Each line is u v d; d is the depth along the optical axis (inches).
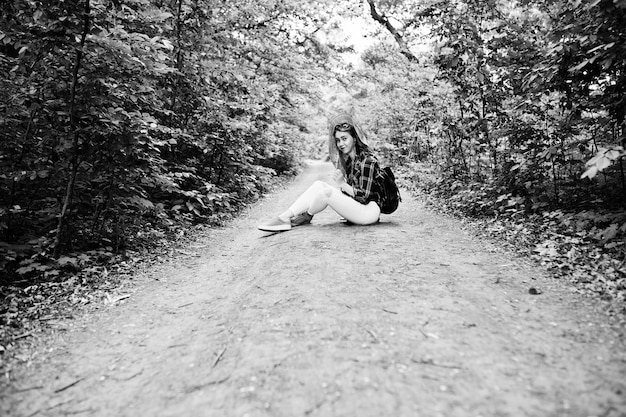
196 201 265.1
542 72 156.6
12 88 153.3
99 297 126.2
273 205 335.3
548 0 162.7
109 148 158.1
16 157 163.8
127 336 96.4
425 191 319.9
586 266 114.2
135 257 170.2
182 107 281.4
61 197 173.5
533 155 187.5
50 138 157.0
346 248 145.5
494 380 62.9
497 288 103.7
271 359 74.3
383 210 196.2
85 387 73.9
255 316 95.8
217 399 64.4
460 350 72.9
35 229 172.2
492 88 216.7
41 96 156.0
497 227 171.3
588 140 162.6
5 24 142.4
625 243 123.3
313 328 85.0
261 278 125.9
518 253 134.9
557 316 85.9
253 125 366.0
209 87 305.7
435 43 235.1
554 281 107.6
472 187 231.3
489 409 55.9
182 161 291.7
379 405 58.3
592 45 137.8
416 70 414.0
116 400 68.5
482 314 88.1
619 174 175.8
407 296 99.6
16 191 167.9
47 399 70.7
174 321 103.3
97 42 150.4
